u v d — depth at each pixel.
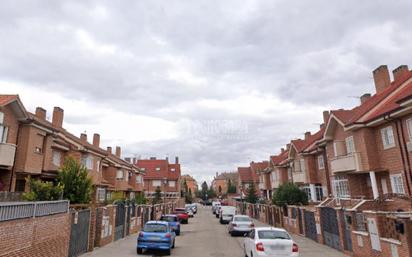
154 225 15.81
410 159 18.05
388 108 19.81
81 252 14.47
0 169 20.47
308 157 34.16
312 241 20.39
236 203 66.81
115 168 42.84
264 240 11.85
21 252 8.87
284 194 28.95
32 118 21.62
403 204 16.53
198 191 138.25
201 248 17.44
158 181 75.88
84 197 17.09
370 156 21.17
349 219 14.98
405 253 10.43
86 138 38.31
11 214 8.40
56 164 27.39
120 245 17.97
